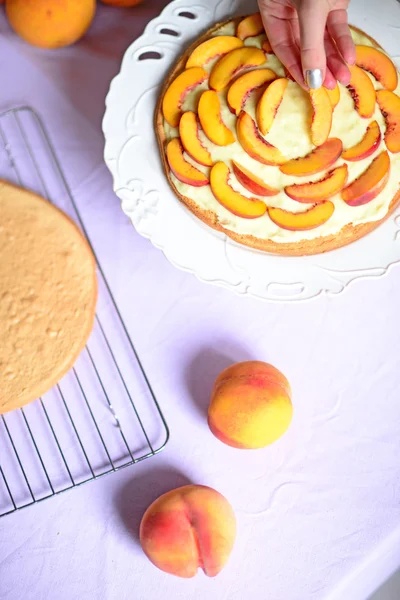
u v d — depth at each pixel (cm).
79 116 100
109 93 94
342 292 91
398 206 93
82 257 90
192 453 91
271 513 90
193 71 91
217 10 97
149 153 93
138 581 88
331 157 88
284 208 88
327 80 87
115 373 93
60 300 89
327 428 92
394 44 97
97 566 89
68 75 102
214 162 89
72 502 90
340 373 93
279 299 91
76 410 92
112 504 90
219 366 93
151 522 85
